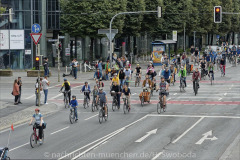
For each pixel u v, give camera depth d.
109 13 132.62
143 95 68.31
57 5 149.12
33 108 69.88
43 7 142.75
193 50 160.38
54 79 110.00
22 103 75.19
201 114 59.94
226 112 61.19
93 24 131.25
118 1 137.38
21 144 44.94
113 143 43.88
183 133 48.09
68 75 117.50
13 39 137.25
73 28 133.50
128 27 149.50
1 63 137.00
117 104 65.38
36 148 42.75
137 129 50.72
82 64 149.75
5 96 84.19
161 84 62.25
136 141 44.53
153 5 159.38
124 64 114.94
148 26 162.00
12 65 137.75
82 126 53.75
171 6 177.88
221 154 39.09
